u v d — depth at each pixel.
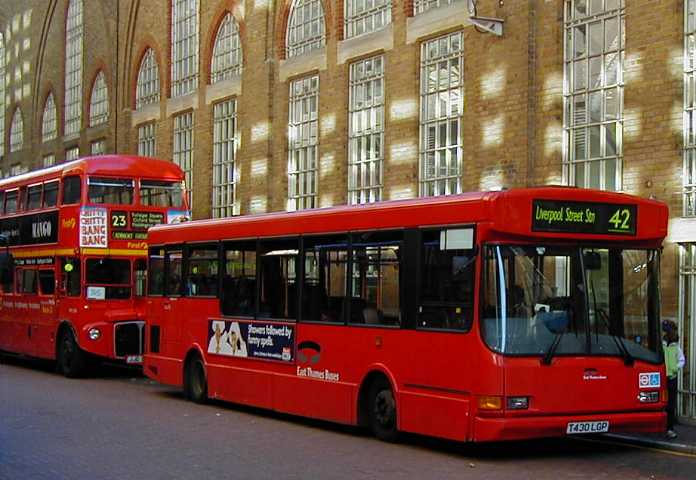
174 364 18.47
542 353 11.73
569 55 17.58
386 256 13.30
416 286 12.73
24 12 43.03
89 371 24.25
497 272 11.73
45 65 40.81
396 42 21.81
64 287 23.25
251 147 26.86
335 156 23.77
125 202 23.14
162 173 23.59
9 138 44.84
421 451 12.70
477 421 11.58
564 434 11.75
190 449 12.73
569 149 17.45
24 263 25.38
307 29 25.28
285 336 15.25
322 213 14.62
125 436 13.82
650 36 15.94
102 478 10.76
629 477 10.97
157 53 32.25
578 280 12.06
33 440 13.42
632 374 12.16
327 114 24.11
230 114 28.56
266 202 26.17
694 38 15.33
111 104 34.81
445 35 20.56
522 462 11.96
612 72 16.75
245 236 16.44
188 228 18.19
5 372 24.80
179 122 31.23
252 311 16.14
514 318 11.71
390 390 13.27
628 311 12.32
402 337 12.91
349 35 23.73
